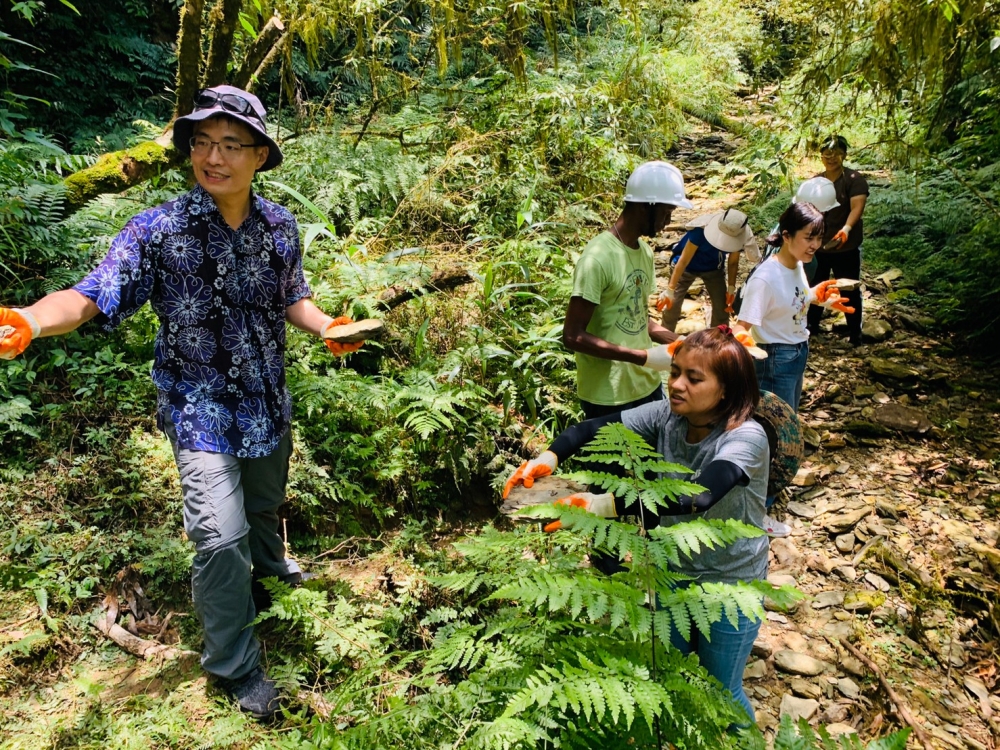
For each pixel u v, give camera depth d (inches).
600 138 283.3
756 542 78.8
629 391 109.4
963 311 223.0
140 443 131.3
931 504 154.5
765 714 106.4
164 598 112.8
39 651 100.0
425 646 110.5
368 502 132.0
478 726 70.6
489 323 173.8
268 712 93.5
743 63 522.0
